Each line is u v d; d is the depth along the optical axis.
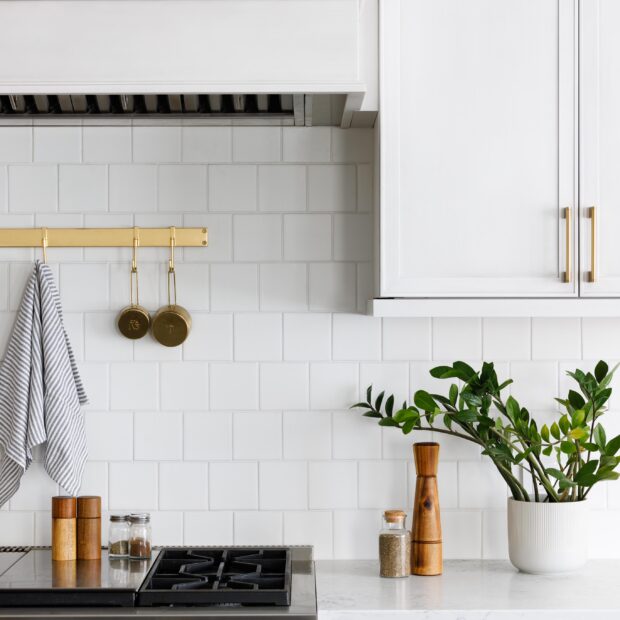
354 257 2.42
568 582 2.13
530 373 2.42
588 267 2.07
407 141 2.09
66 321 2.41
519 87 2.09
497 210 2.08
